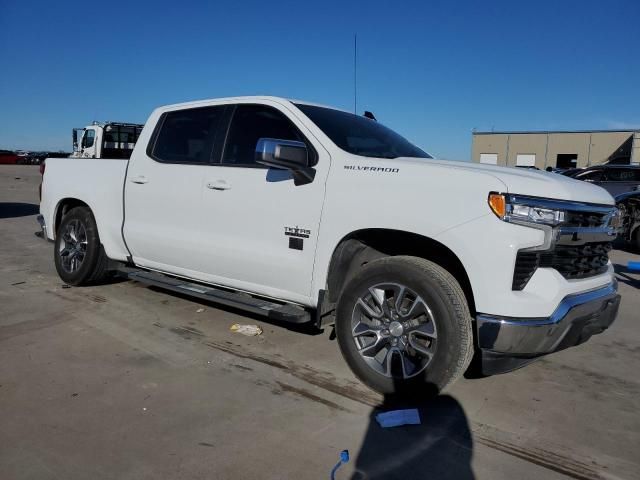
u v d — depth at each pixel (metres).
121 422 3.14
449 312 3.25
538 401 3.63
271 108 4.34
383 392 3.53
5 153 57.88
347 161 3.78
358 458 2.86
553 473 2.80
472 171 3.34
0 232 10.41
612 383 3.99
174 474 2.66
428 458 2.89
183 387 3.62
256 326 4.82
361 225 3.59
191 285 4.79
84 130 19.59
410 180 3.47
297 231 3.91
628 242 11.37
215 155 4.54
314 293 3.88
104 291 5.93
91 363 3.97
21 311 5.14
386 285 3.51
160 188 4.87
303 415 3.30
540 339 3.14
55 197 6.05
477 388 3.80
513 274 3.14
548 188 3.26
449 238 3.26
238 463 2.77
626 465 2.89
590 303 3.39
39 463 2.72
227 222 4.34
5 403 3.32
